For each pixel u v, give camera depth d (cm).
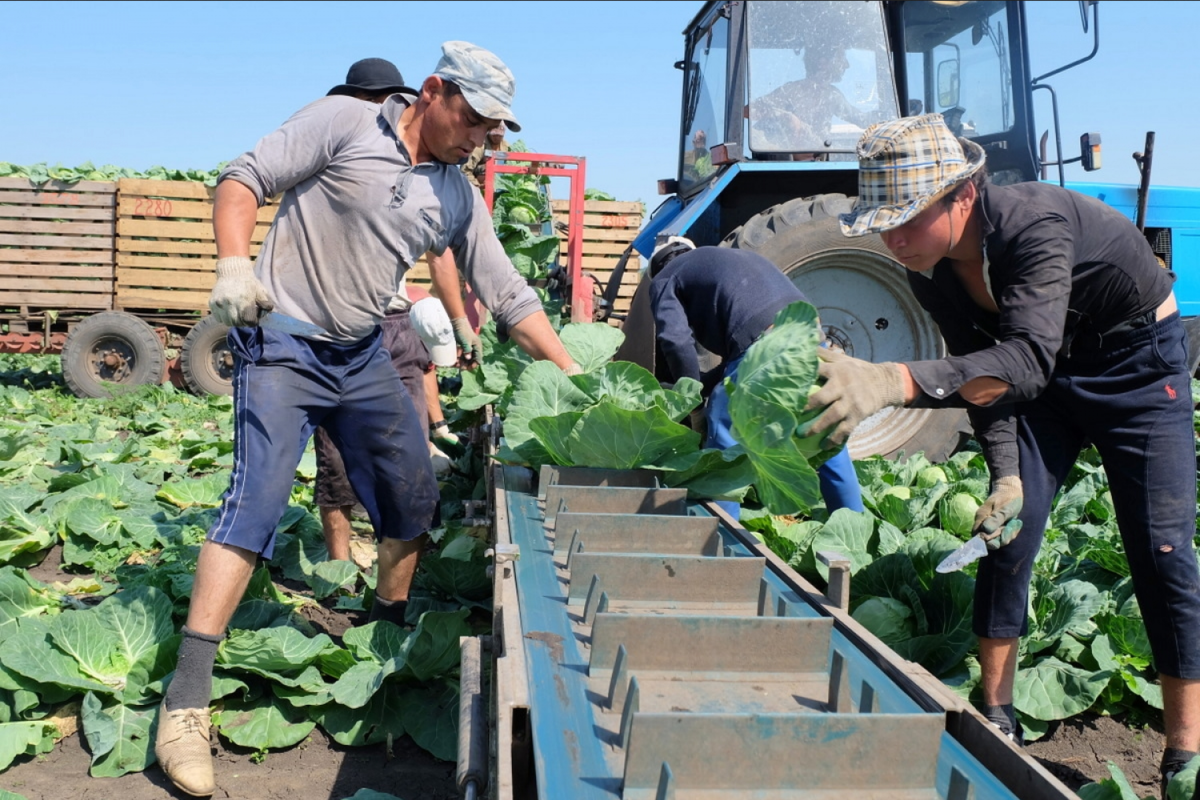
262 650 315
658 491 310
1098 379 282
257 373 305
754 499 506
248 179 290
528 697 189
